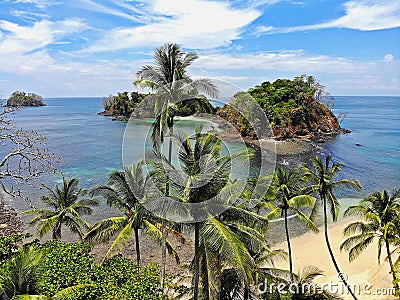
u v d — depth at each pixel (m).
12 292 13.82
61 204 29.27
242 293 17.78
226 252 12.00
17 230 24.61
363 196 49.81
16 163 58.88
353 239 26.03
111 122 129.38
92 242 22.20
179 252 30.70
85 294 16.55
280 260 31.73
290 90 102.06
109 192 22.64
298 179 26.45
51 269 17.97
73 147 81.62
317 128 99.12
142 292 17.55
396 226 24.50
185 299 21.39
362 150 83.25
